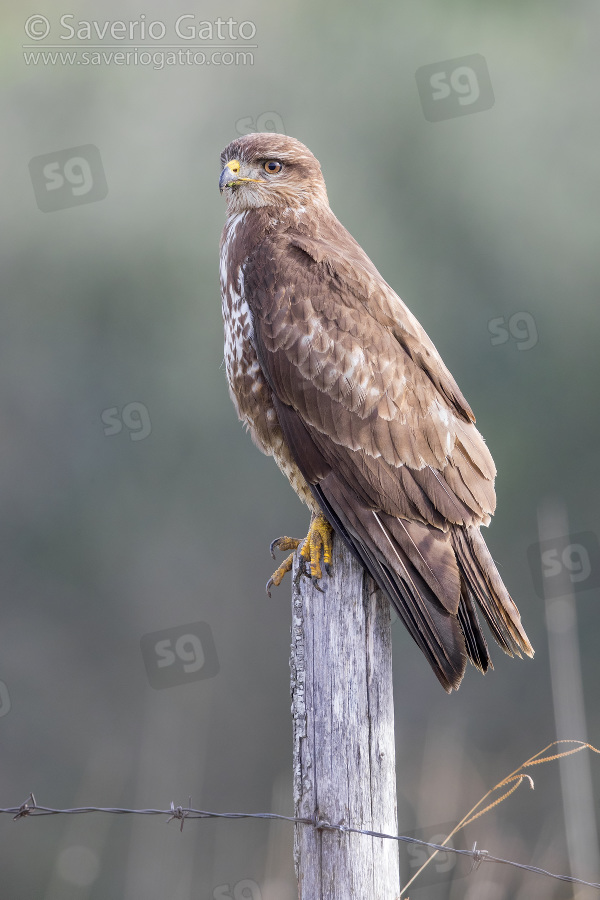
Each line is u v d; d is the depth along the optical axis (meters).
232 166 7.54
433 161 15.36
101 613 16.00
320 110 15.31
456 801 11.65
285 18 15.36
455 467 6.57
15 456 15.95
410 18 15.33
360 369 6.71
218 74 15.30
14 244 15.66
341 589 5.73
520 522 15.20
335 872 5.54
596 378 15.26
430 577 6.21
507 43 15.34
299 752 5.64
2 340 15.82
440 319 15.16
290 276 6.99
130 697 15.84
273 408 7.11
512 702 15.14
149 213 15.39
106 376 15.80
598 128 15.30
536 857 10.76
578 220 15.31
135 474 15.98
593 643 14.95
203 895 12.52
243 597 16.12
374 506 6.50
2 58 15.21
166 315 15.60
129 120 15.30
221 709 15.70
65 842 14.02
